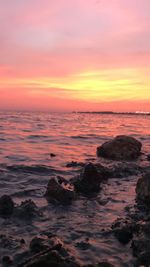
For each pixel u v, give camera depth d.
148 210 10.73
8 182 13.99
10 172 15.86
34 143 27.55
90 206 11.09
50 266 6.43
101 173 15.12
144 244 7.53
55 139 30.92
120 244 8.01
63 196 11.52
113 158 20.92
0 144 25.92
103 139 32.28
